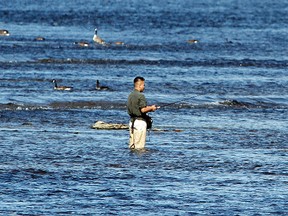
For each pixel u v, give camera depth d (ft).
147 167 269.23
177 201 226.79
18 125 356.79
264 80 541.34
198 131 352.90
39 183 244.01
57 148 299.79
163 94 467.93
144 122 301.63
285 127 372.79
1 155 283.79
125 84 501.97
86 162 275.39
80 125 362.33
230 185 246.06
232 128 365.20
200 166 272.51
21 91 455.63
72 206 220.23
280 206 223.71
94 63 612.29
